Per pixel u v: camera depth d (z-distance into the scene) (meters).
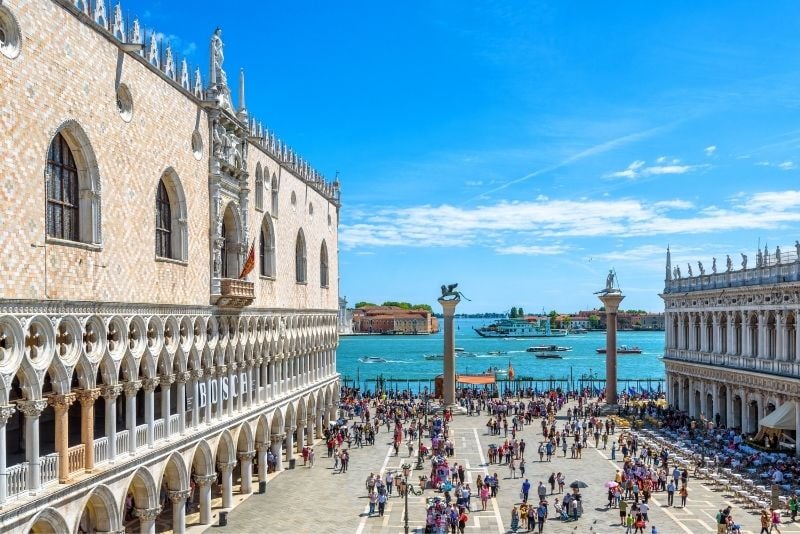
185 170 44.09
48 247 30.25
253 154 56.44
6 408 27.53
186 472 43.03
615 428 86.06
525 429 86.38
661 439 75.06
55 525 30.53
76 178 33.53
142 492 38.66
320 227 78.62
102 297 34.38
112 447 35.03
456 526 46.56
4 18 27.83
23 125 28.56
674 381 98.25
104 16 34.66
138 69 38.25
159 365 41.84
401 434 78.06
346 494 55.31
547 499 54.78
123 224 36.47
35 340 29.86
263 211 58.66
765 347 72.38
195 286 45.25
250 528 46.03
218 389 48.94
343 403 105.38
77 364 32.78
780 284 67.12
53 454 30.89
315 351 76.62
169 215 43.50
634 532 45.97
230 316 50.72
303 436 71.38
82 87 32.81
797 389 64.38
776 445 67.81
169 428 41.47
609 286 98.44
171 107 42.25
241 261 52.97
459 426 88.75
